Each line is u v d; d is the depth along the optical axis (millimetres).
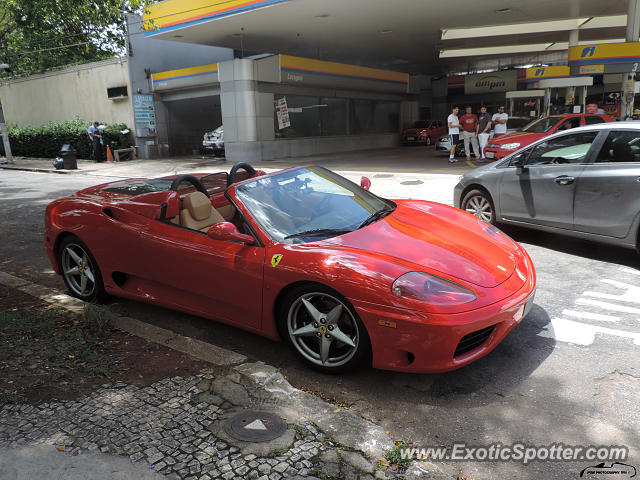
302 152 21453
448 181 11172
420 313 2666
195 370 3098
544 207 5590
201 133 24141
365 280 2801
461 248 3244
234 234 3211
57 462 2217
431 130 27672
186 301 3730
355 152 23328
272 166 16859
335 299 2910
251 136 19078
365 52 25750
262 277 3168
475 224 3820
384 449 2322
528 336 3518
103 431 2455
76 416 2596
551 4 16328
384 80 25344
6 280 5023
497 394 2822
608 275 4723
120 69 21859
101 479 2105
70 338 3578
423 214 3887
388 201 4215
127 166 18984
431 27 19250
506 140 11977
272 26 18141
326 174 4223
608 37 24453
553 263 5176
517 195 5871
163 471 2162
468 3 15656
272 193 3693
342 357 3006
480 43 23750
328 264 2934
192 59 23609
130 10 18250
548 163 5598
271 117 19766
